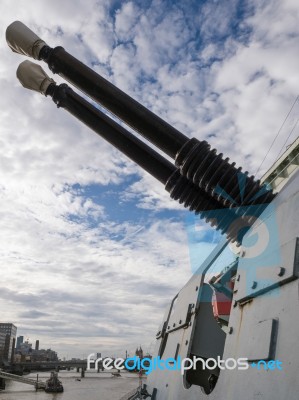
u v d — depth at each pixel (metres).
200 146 2.13
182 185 2.32
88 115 2.74
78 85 2.55
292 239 1.55
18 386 77.00
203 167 2.09
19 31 2.62
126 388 74.69
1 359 117.06
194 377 2.55
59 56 2.57
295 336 1.36
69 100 2.77
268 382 1.41
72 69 2.53
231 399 1.62
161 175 2.51
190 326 2.62
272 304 1.57
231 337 1.84
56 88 2.77
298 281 1.44
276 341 1.45
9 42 2.69
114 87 2.46
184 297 3.01
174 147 2.26
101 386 79.88
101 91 2.45
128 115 2.38
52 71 2.65
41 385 65.38
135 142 2.62
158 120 2.33
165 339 3.44
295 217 1.61
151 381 3.40
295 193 1.70
